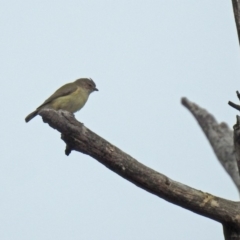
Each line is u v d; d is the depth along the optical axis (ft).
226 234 35.47
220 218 34.63
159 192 33.81
